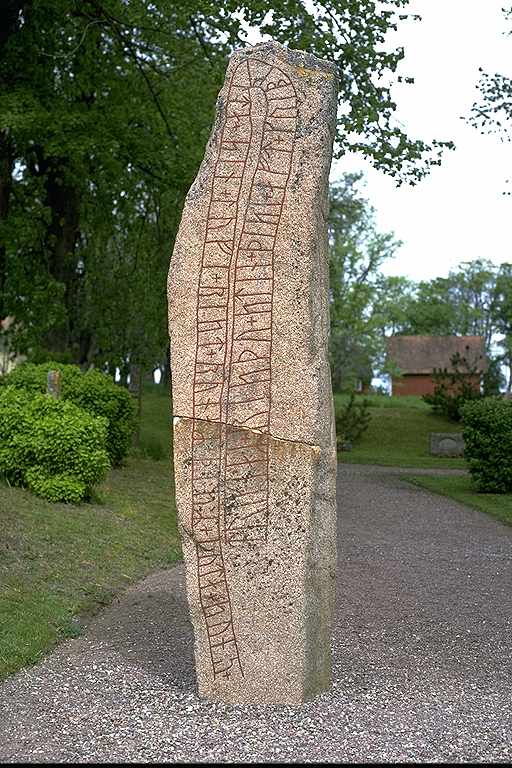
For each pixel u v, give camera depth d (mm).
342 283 53344
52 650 7469
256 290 6145
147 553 11461
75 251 25500
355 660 7328
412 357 56625
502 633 8414
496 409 20406
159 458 21250
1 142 21609
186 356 6230
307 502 6062
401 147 19531
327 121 6242
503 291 75125
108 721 5852
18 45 20500
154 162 21266
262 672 6152
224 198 6242
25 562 9680
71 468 12992
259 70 6336
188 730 5699
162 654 7406
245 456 6129
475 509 17938
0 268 22109
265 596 6121
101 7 19812
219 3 18297
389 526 15555
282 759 5273
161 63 21844
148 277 23031
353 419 33875
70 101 21172
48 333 24672
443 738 5613
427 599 9852
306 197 6121
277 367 6098
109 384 17797
